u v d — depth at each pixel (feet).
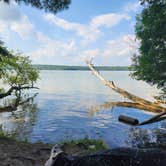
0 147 20.38
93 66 136.15
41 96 148.66
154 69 75.87
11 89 90.07
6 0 32.63
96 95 159.02
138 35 78.43
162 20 73.61
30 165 16.56
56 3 33.73
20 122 72.43
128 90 189.98
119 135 58.95
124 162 6.68
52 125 69.31
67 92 178.60
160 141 51.90
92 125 71.15
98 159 6.95
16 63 90.74
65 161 7.26
